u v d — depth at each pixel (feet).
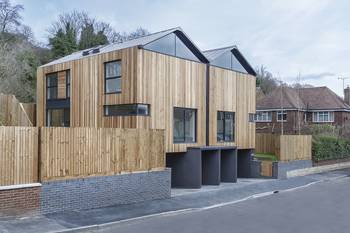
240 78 76.13
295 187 68.64
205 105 67.92
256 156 84.23
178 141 63.10
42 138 37.99
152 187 48.52
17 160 36.40
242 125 76.33
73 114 68.18
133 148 46.47
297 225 37.11
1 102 68.90
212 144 68.59
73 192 40.45
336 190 64.90
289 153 82.53
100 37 170.81
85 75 66.08
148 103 58.29
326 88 160.97
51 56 151.02
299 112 144.66
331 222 38.55
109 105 61.67
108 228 35.42
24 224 34.19
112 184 44.14
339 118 151.43
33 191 37.19
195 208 46.03
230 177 72.33
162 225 36.70
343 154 101.65
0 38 131.03
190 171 63.62
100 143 43.09
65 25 169.17
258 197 56.80
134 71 57.41
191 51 66.49
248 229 35.22
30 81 126.00
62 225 34.65
